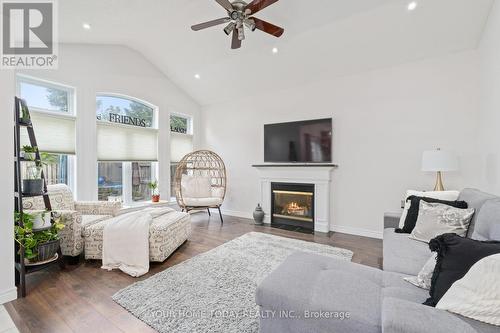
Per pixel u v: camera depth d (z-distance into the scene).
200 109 5.77
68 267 2.55
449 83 3.14
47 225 2.28
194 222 4.62
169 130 5.00
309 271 1.42
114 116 4.22
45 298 1.96
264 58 3.98
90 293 2.04
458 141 3.10
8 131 1.96
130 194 4.41
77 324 1.65
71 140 3.58
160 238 2.61
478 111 2.94
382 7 2.77
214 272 2.41
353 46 3.35
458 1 2.53
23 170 2.59
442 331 0.79
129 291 2.05
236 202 5.23
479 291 0.92
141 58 4.47
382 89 3.60
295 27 3.23
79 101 3.66
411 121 3.40
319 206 4.06
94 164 3.81
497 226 1.35
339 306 1.09
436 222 2.00
